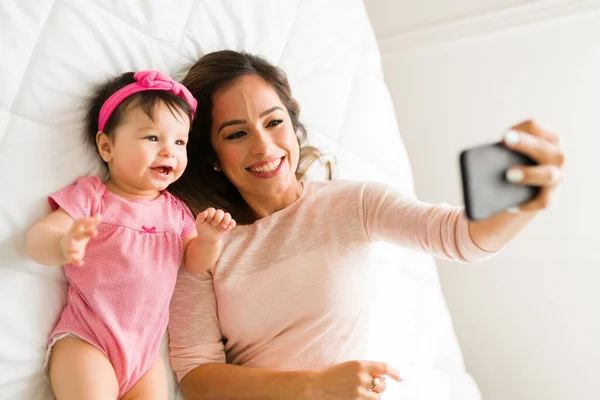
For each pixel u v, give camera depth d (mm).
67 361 784
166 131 854
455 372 1388
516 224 736
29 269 812
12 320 791
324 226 992
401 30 1686
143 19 996
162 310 882
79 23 902
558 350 1486
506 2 1492
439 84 1639
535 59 1463
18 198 805
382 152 1381
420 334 1326
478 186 579
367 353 1021
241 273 984
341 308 962
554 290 1475
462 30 1562
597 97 1383
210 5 1115
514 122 1523
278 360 979
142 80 851
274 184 978
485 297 1580
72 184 862
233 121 960
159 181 860
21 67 829
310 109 1259
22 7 838
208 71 974
